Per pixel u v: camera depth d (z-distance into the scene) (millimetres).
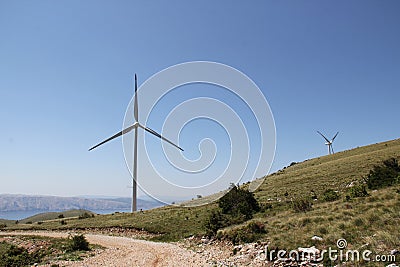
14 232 68688
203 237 35156
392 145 94688
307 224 24781
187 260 25141
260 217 38719
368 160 69875
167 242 39812
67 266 26062
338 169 69062
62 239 45469
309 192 52438
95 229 61062
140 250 33688
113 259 28844
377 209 23000
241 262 21391
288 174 83062
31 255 32312
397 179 35094
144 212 74062
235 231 29844
